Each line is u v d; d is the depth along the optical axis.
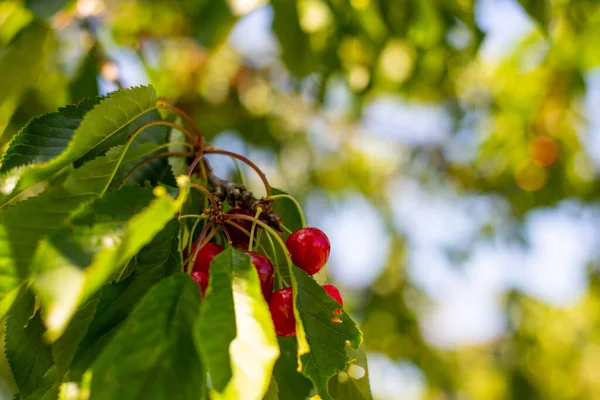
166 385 0.97
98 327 1.20
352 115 5.30
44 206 1.28
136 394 0.95
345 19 3.58
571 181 6.09
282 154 5.32
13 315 1.41
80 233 0.99
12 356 1.42
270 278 1.39
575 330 6.93
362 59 3.92
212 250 1.50
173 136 2.08
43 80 3.10
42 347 1.45
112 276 1.30
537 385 6.17
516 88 5.59
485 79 5.53
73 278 0.93
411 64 4.17
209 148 1.90
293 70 3.57
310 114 5.50
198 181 1.90
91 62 3.05
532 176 6.03
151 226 0.99
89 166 1.43
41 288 0.91
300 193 5.67
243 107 4.89
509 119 5.77
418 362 5.69
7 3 2.74
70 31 3.11
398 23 3.46
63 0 2.45
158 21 4.24
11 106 2.76
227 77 4.91
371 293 6.00
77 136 1.37
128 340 0.99
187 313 1.07
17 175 1.38
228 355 0.99
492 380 6.72
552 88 5.46
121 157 1.50
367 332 5.77
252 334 1.04
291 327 1.38
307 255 1.54
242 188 1.83
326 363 1.29
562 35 4.84
